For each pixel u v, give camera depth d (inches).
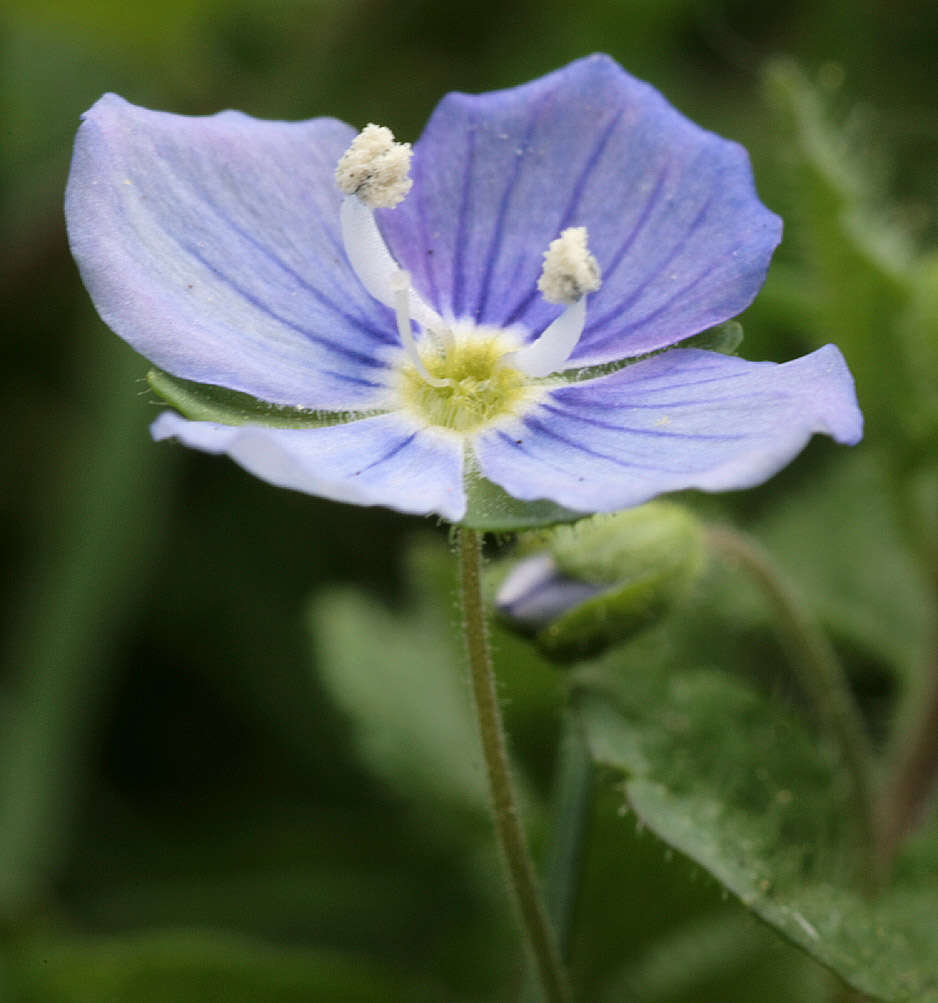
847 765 2.1
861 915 2.0
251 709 2.4
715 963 2.2
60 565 2.4
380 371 1.9
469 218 2.0
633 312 1.9
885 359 2.2
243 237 1.9
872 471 2.3
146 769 2.4
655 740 2.0
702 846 2.0
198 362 1.8
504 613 2.0
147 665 2.4
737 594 2.3
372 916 2.3
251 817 2.4
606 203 1.9
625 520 2.0
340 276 1.9
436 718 2.3
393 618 2.4
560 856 2.1
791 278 2.3
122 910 2.3
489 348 1.9
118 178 1.9
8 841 2.3
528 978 2.1
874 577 2.4
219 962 2.1
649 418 1.8
